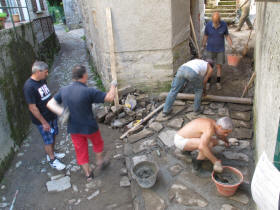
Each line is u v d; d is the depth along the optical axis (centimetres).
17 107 483
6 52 489
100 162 368
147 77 544
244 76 608
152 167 342
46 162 412
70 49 1209
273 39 230
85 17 823
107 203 326
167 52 518
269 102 235
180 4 536
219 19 523
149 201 305
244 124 426
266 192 165
